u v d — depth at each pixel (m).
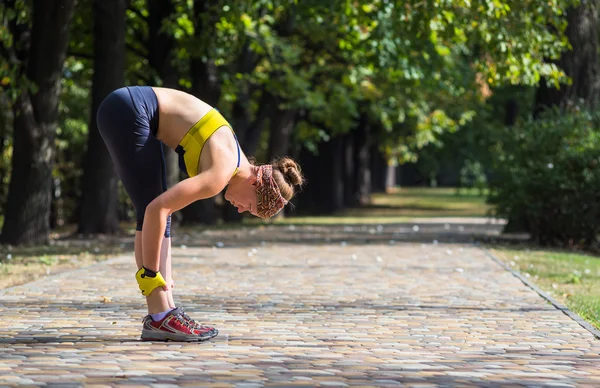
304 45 30.92
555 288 11.64
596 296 10.79
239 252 17.20
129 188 6.70
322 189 44.03
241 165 6.63
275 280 12.21
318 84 34.69
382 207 50.00
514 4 19.59
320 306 9.60
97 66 21.45
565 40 20.23
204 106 6.68
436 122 37.88
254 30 25.16
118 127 6.54
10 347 6.71
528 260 15.96
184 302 9.76
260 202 6.66
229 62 28.59
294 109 34.69
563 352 7.02
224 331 7.73
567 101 22.72
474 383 5.75
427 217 38.66
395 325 8.33
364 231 25.94
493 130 37.47
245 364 6.20
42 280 11.69
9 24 19.52
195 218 28.86
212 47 23.69
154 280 6.78
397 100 34.94
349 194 50.44
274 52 28.69
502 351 7.04
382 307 9.58
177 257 15.80
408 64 24.94
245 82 30.09
